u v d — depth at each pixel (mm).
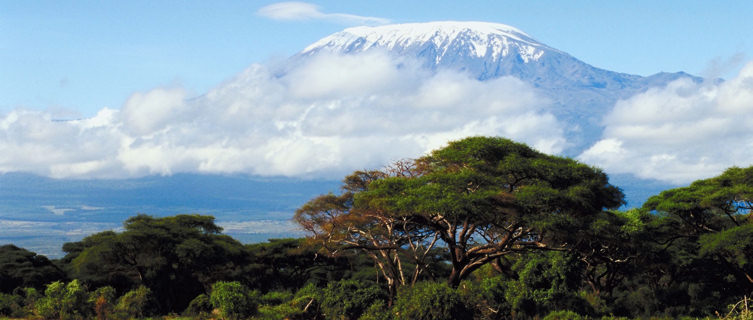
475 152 41750
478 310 32781
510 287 36656
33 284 53031
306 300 34312
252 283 61219
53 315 30422
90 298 31359
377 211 39656
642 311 43500
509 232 38781
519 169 39781
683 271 50906
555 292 37750
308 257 62719
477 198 36219
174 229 51625
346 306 32938
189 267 50562
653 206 52125
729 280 50500
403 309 30172
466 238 39312
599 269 54281
